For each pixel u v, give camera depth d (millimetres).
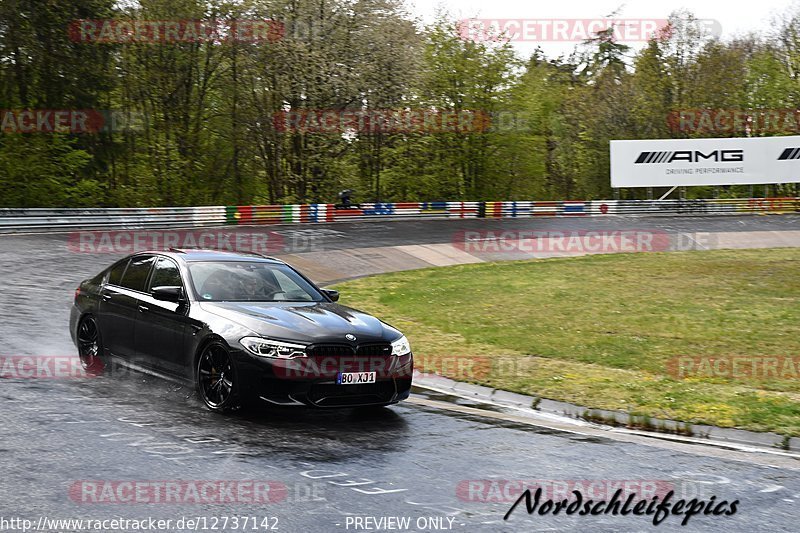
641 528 4613
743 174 49656
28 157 37719
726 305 16969
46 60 39562
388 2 43094
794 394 8898
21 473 4969
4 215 26344
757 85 60625
